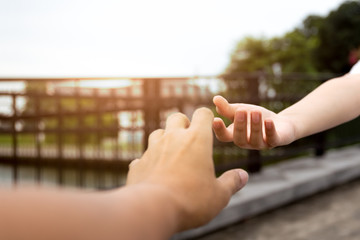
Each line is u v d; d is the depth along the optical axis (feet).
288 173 16.10
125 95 12.21
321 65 94.02
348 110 1.94
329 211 13.25
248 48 75.87
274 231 11.23
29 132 11.69
